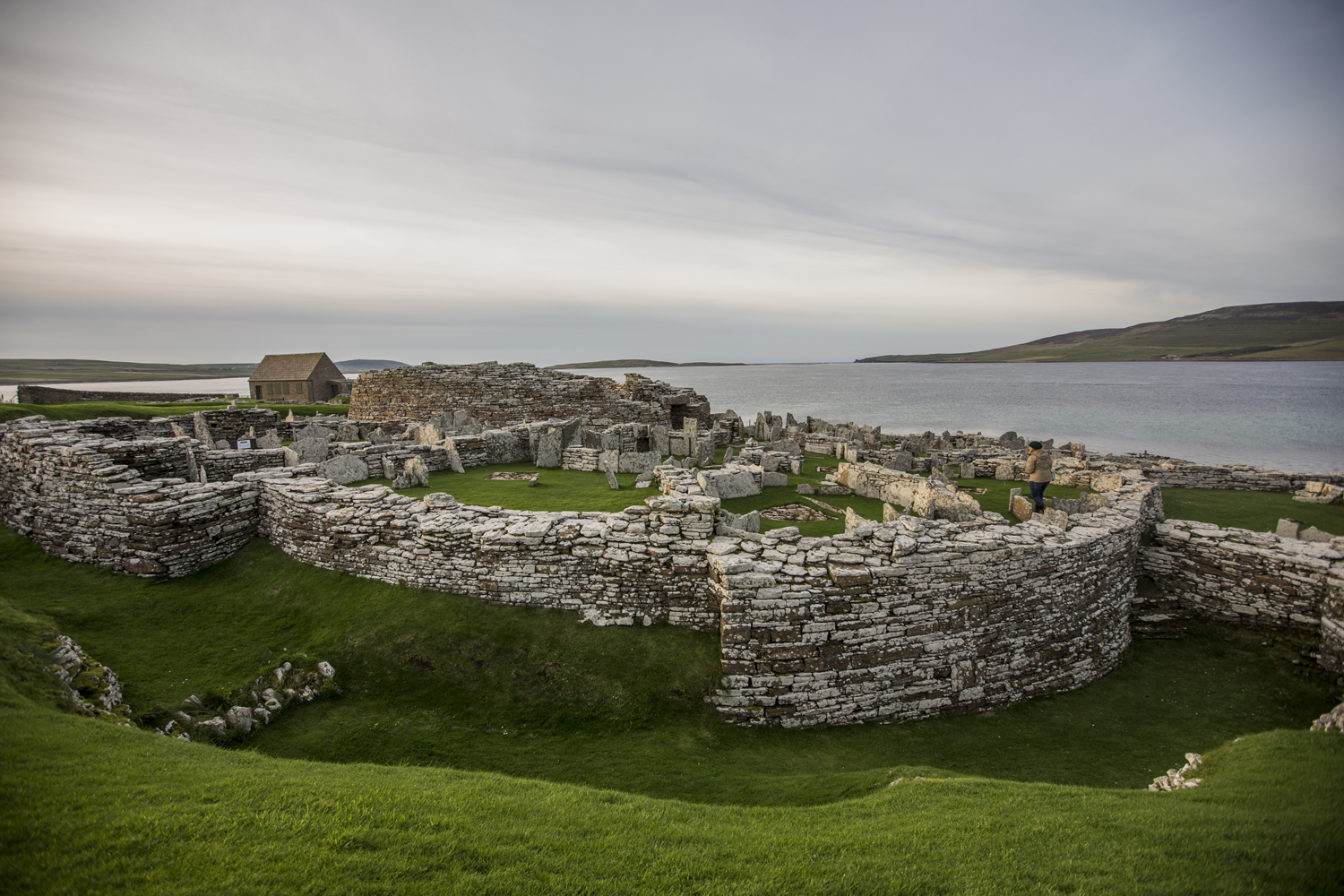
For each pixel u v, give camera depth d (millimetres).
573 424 29219
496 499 18281
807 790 8969
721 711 11016
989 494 22781
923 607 11680
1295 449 60469
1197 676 13828
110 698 9445
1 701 7781
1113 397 130500
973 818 7020
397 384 41375
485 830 6086
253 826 5660
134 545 14070
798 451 30078
